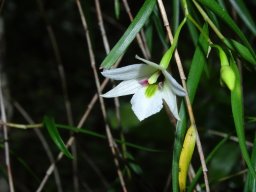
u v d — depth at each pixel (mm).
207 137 688
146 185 483
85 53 1954
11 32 1946
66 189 1294
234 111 336
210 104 675
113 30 1621
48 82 1909
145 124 743
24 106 1792
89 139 1514
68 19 1924
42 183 477
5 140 471
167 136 738
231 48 359
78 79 1908
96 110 1638
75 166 589
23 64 1935
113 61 365
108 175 1378
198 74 360
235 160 589
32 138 1424
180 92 340
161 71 353
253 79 649
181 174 359
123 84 362
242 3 430
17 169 1048
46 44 1962
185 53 632
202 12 367
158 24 432
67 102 577
